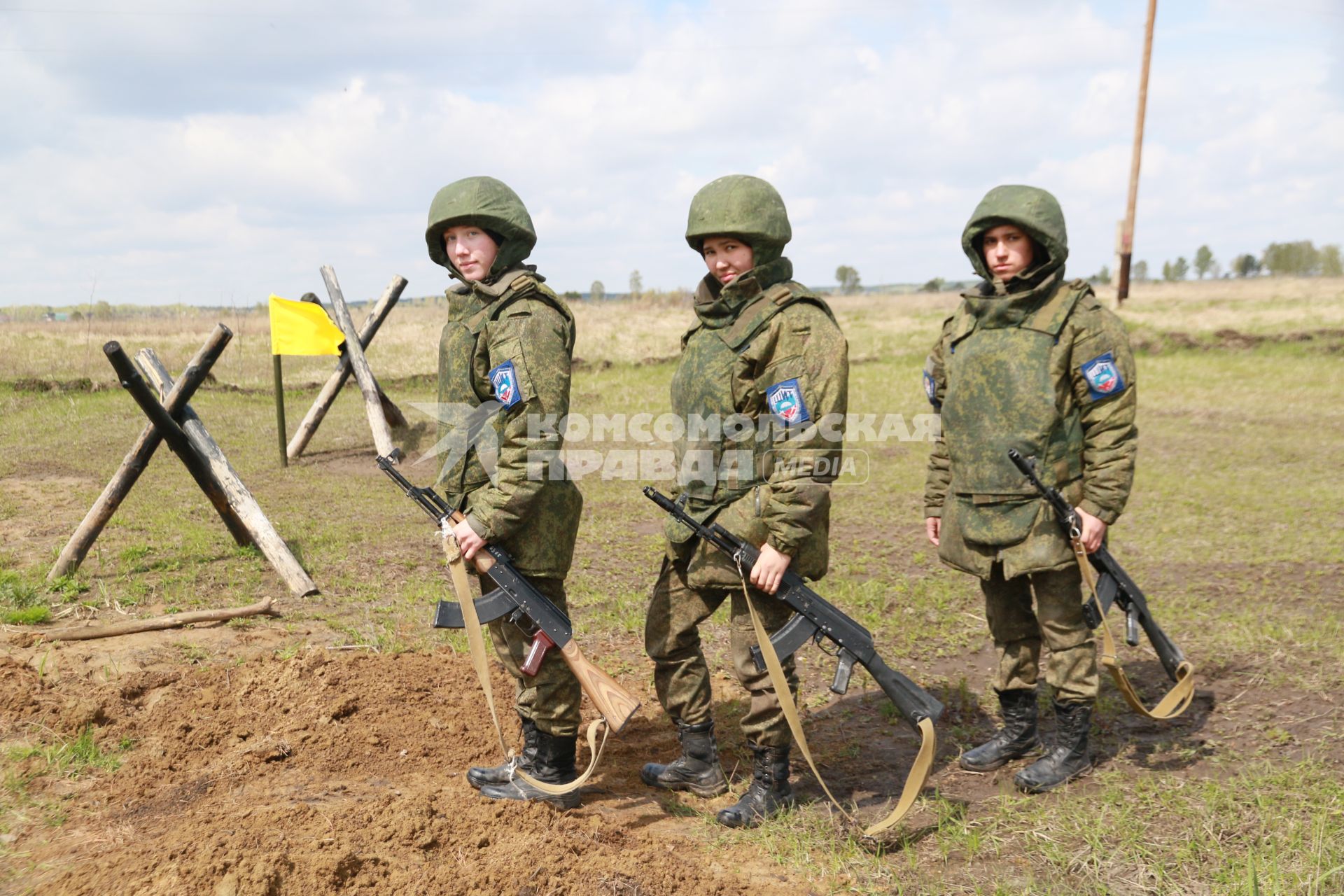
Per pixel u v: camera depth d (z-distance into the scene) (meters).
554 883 2.71
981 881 3.03
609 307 26.83
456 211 3.13
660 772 3.70
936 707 3.13
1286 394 15.94
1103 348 3.58
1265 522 8.15
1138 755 3.96
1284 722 4.17
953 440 3.82
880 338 20.95
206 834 2.83
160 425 5.86
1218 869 3.00
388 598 5.71
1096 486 3.63
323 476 9.22
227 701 4.12
